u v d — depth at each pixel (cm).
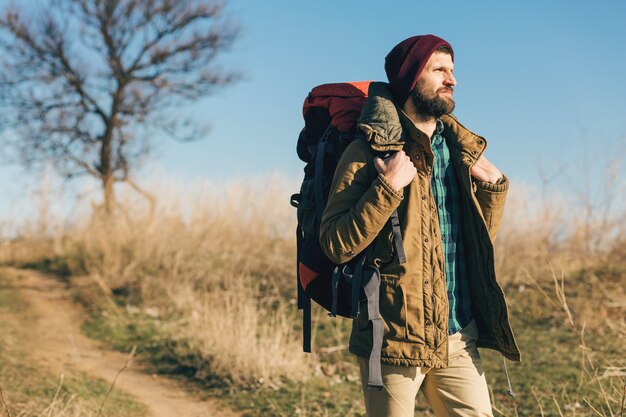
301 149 319
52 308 992
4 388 529
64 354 710
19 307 992
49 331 841
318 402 555
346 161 266
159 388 612
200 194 1226
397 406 262
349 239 255
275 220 1220
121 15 2202
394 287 262
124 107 2183
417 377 265
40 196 1487
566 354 648
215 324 703
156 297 954
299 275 289
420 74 271
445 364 263
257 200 1229
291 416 527
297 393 577
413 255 262
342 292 272
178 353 709
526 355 660
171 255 1066
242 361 626
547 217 946
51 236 1483
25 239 1484
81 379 597
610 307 745
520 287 840
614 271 841
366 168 264
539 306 798
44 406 484
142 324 851
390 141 261
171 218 1200
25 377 573
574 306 771
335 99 290
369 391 267
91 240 1308
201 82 2264
